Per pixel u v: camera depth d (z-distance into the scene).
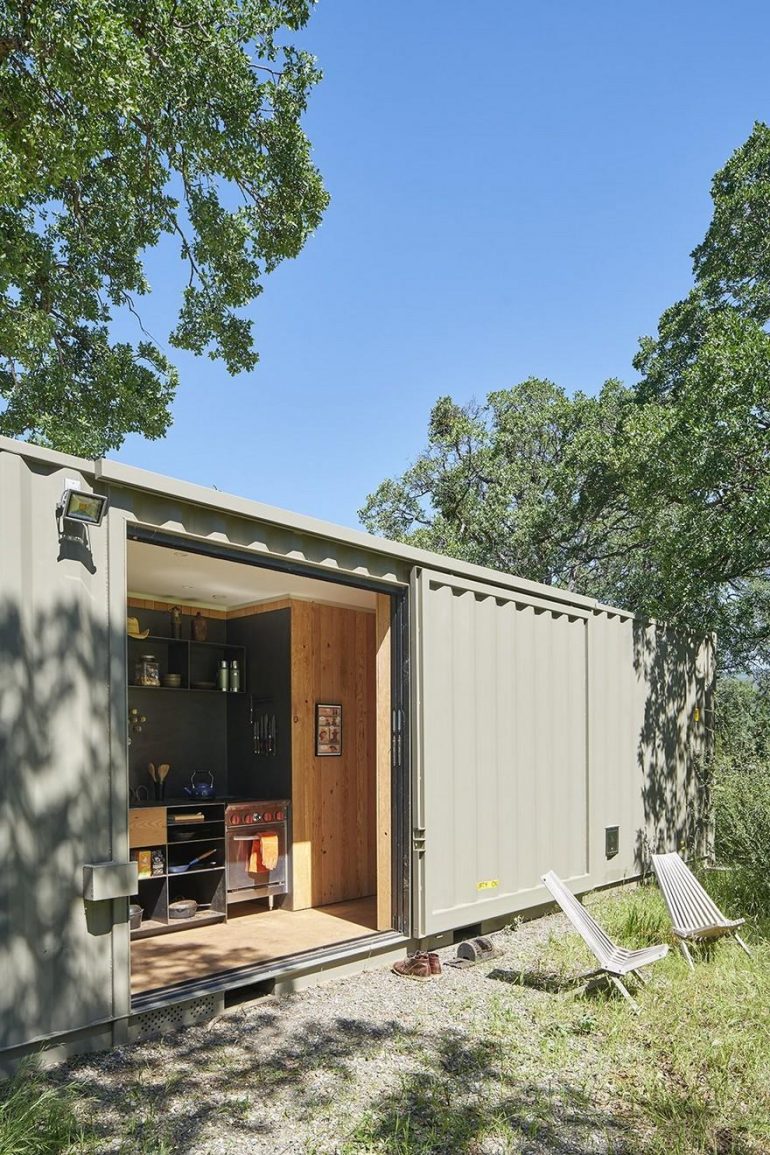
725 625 10.43
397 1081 3.62
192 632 7.69
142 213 11.16
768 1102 3.45
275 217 10.49
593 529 19.14
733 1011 4.44
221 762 8.01
